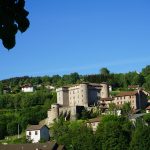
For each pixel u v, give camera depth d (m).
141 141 153.62
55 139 189.50
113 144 157.12
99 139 160.12
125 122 192.38
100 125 183.88
